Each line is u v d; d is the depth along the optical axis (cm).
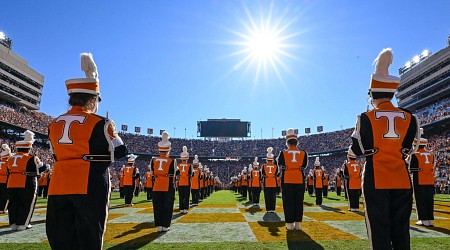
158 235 740
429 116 5344
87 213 314
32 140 929
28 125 5381
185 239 686
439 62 5631
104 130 335
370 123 370
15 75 6369
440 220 970
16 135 5350
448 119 4466
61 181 320
